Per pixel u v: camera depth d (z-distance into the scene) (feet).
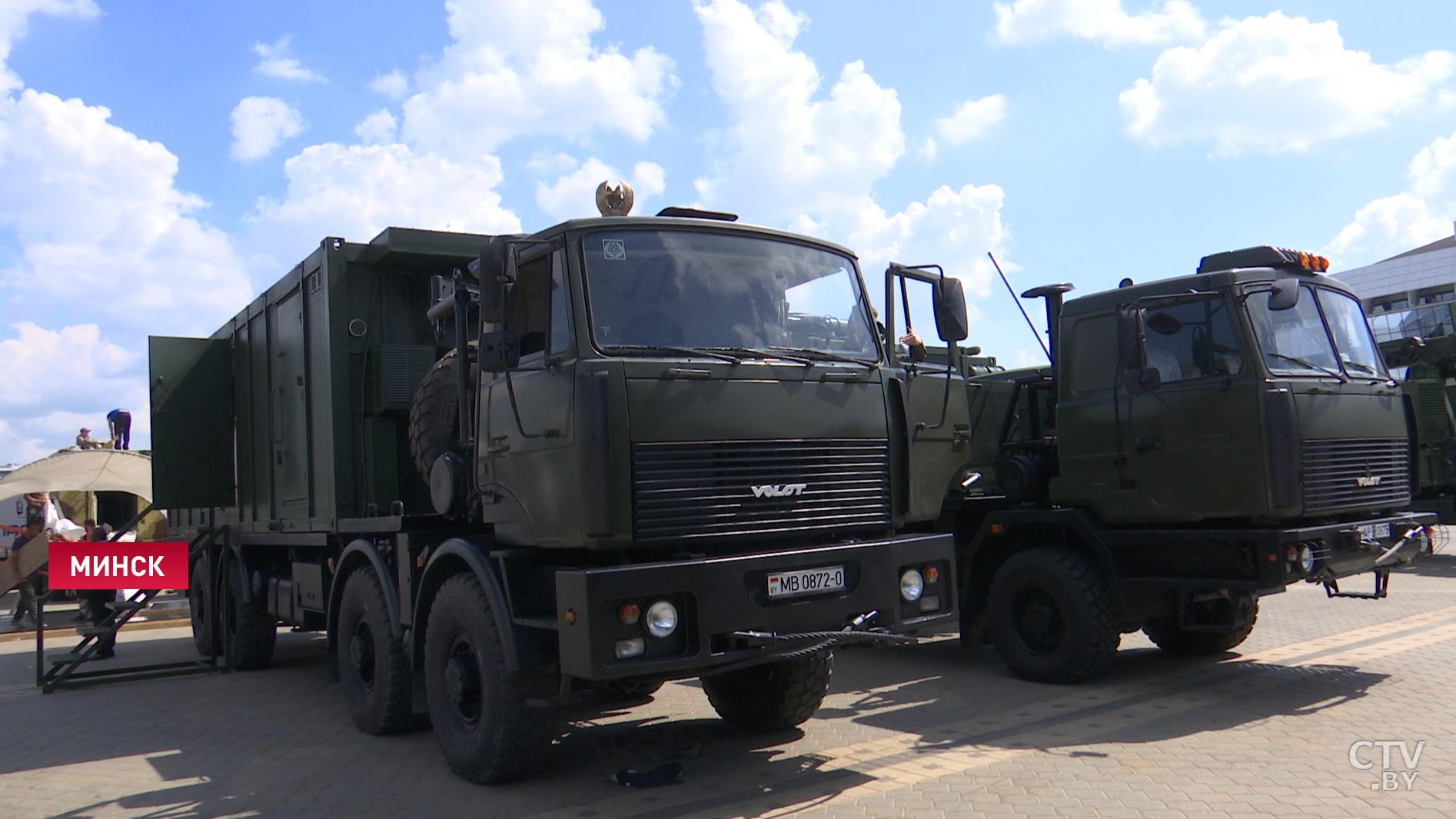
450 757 19.26
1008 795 17.12
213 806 18.45
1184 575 25.57
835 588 17.54
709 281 18.51
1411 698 23.12
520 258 18.69
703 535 16.65
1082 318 28.14
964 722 23.12
